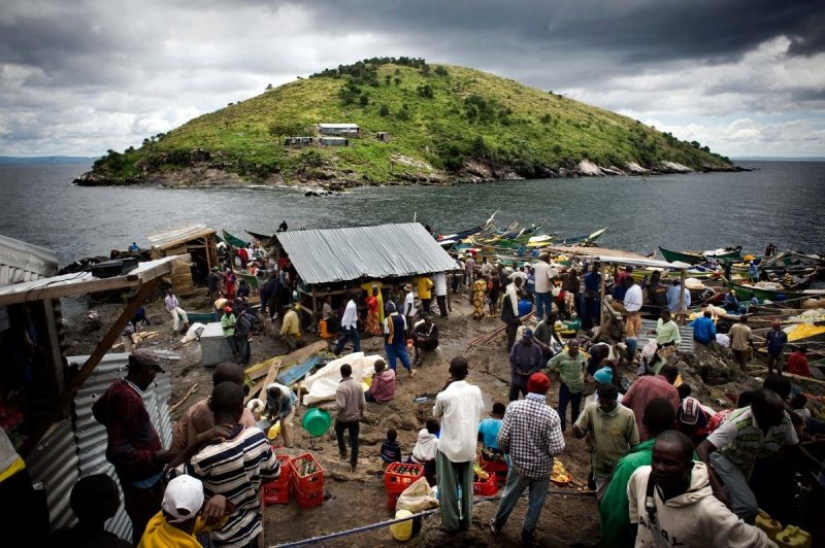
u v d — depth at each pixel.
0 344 5.50
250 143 120.19
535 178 135.00
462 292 24.30
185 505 3.63
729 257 37.25
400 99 158.25
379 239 20.61
